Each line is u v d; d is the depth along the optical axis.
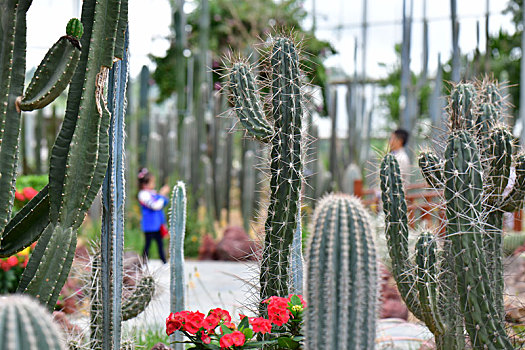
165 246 9.52
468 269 2.46
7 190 2.28
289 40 2.85
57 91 2.23
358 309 1.81
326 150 14.74
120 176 2.63
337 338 1.80
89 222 9.27
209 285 6.29
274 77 2.80
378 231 3.78
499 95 3.22
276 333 2.73
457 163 2.48
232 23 13.00
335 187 11.00
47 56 2.26
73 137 2.32
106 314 2.62
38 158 11.48
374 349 1.85
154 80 14.62
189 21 13.84
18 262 4.61
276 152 2.77
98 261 2.97
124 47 2.62
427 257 2.75
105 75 2.40
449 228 2.51
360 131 12.52
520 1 10.74
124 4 2.44
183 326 2.58
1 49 2.22
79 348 2.94
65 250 2.30
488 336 2.46
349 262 1.83
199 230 9.65
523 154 2.83
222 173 11.61
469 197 2.46
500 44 15.47
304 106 2.85
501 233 2.80
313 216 1.95
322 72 11.43
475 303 2.46
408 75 10.87
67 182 2.31
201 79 11.36
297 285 3.14
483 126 2.83
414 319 4.39
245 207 10.60
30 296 2.24
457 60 8.95
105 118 2.41
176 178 11.20
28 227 2.44
